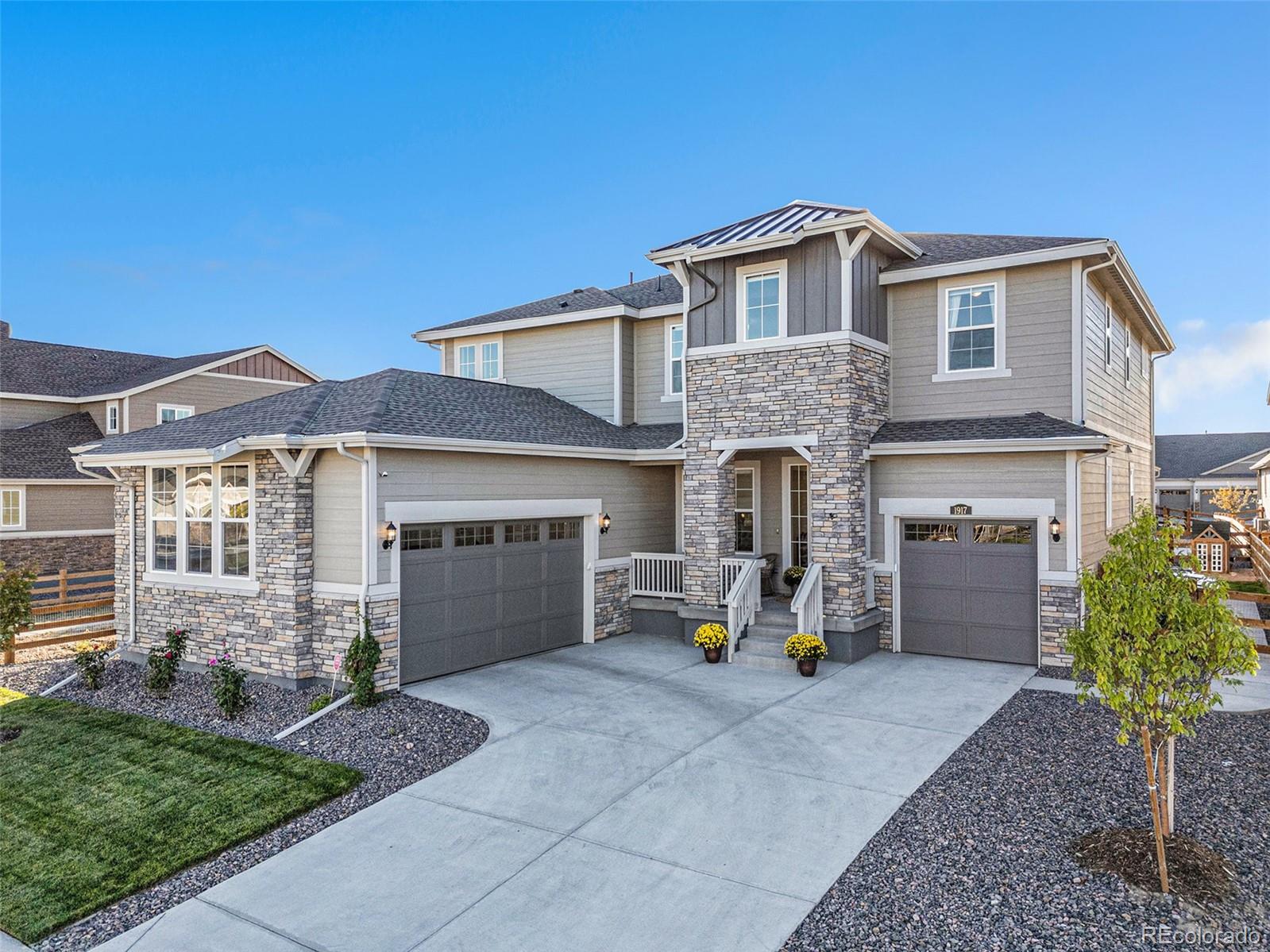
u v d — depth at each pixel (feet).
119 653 44.65
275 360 96.94
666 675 40.11
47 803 25.49
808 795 24.58
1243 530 77.30
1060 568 40.29
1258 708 32.58
